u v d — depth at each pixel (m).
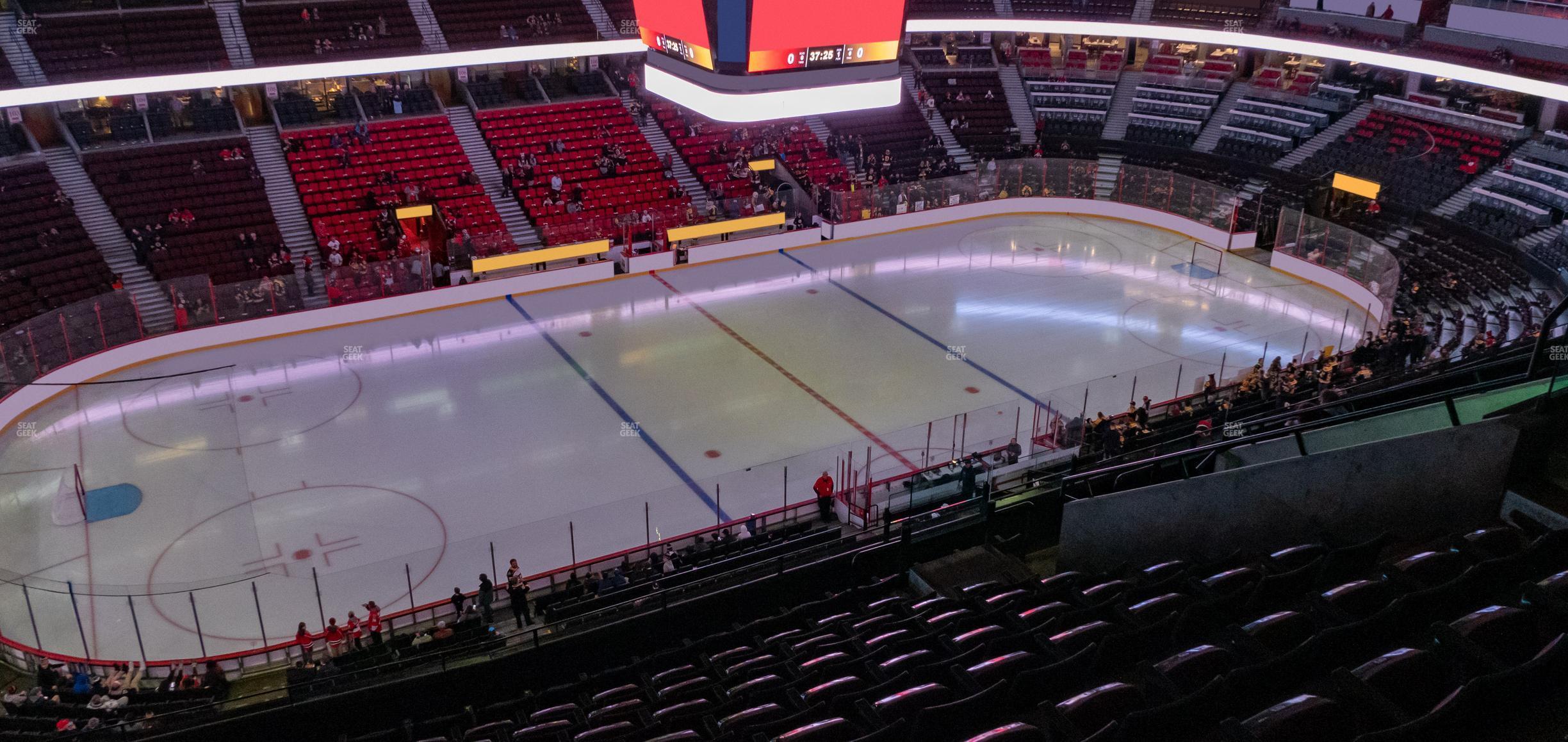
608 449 27.11
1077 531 16.52
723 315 35.56
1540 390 12.84
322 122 41.88
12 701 17.56
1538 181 39.50
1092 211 46.06
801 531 22.47
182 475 25.52
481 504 24.70
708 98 20.33
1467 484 11.73
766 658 15.05
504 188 41.47
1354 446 12.55
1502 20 41.97
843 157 46.88
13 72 36.31
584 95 46.72
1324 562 11.27
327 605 20.75
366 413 28.86
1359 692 8.07
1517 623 8.46
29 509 23.81
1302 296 37.19
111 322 31.16
